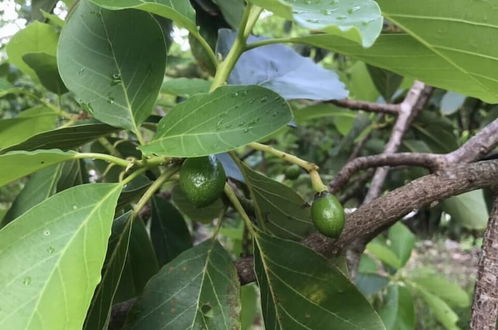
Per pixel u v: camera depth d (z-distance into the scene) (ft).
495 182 1.35
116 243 1.14
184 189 1.11
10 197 4.49
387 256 3.07
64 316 0.85
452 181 1.35
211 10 1.74
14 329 0.84
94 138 1.30
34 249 0.93
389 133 3.28
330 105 3.12
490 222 1.31
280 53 1.84
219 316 1.14
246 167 1.37
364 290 3.00
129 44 1.23
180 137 1.01
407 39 1.08
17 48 1.67
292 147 4.60
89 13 1.24
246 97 1.04
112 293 1.06
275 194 1.40
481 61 1.05
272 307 1.19
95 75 1.21
